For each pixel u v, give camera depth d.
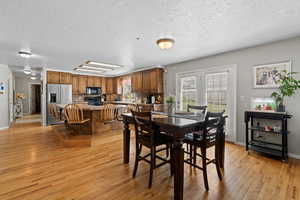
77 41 2.87
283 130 2.67
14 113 6.91
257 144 3.23
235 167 2.46
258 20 2.12
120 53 3.69
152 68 5.30
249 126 3.36
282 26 2.32
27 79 8.80
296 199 1.70
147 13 1.93
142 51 3.54
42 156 2.88
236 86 3.55
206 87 4.11
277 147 3.03
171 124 1.83
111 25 2.25
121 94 7.25
